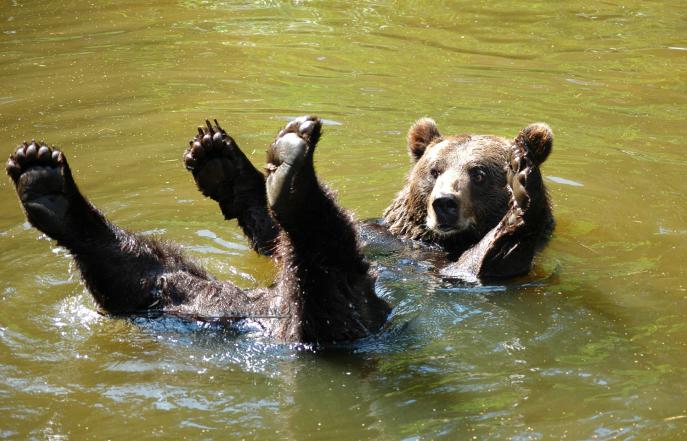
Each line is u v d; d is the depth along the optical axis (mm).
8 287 10570
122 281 10008
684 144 15672
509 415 7891
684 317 9852
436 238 12633
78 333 9547
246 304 9805
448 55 20719
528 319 9867
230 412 7977
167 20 23562
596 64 20016
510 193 11930
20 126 16359
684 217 12875
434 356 9031
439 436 7562
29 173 9641
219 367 8820
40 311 10039
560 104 17562
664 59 20312
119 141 15742
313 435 7609
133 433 7637
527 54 20781
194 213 13117
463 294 10594
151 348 9227
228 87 18562
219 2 25484
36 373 8656
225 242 12258
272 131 16203
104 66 19859
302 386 8445
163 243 10523
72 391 8320
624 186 14031
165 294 10000
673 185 14016
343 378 8602
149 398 8211
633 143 15742
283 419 7863
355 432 7648
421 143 13562
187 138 15898
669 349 9125
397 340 9406
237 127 16359
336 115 17047
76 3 25281
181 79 19047
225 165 11336
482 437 7551
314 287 9305
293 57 20578
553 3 25156
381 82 18891
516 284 10883
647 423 7734
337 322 9336
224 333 9602
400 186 14164
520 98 17875
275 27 23000
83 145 15516
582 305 10211
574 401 8109
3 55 20609
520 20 23578
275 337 9406
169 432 7648
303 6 25000
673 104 17609
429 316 9969
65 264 11234
